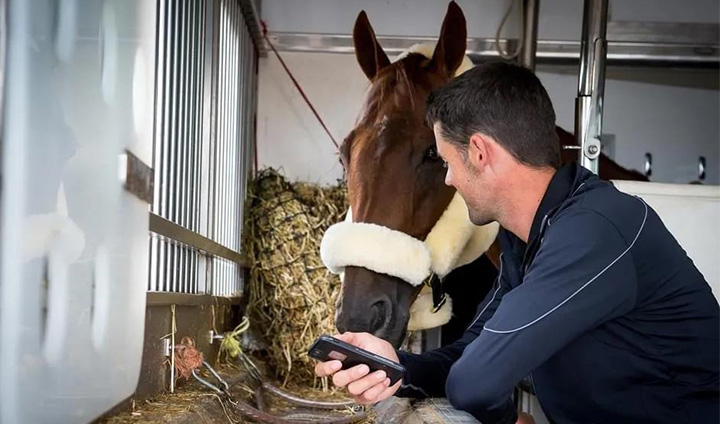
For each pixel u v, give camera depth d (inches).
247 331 118.8
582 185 51.2
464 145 52.3
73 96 31.3
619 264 47.1
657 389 50.4
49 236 29.6
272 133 135.3
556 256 47.2
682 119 142.8
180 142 70.5
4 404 27.1
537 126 51.5
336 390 110.8
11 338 27.3
